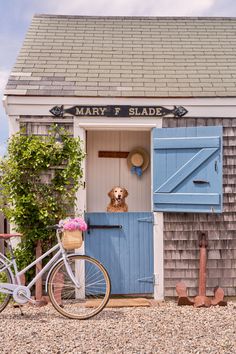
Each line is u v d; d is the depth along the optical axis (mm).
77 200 7406
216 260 7453
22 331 5551
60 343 5105
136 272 7551
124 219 7559
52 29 9117
